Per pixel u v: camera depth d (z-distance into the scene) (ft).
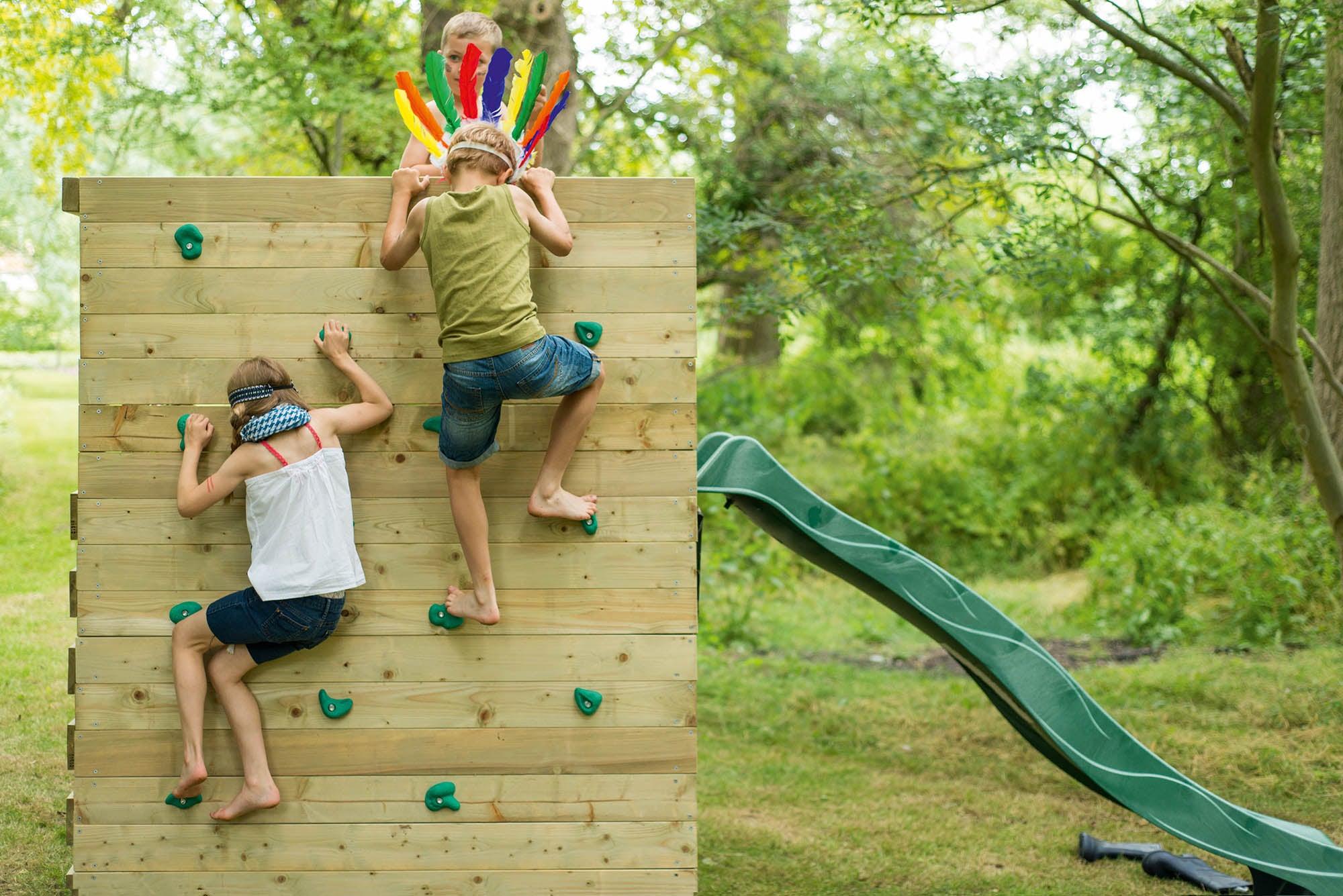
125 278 11.90
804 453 47.47
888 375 53.26
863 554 14.82
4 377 47.44
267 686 11.98
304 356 11.97
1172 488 44.45
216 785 11.95
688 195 12.15
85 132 33.32
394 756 12.05
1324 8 18.92
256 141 36.45
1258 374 43.83
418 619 12.08
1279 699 24.30
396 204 11.57
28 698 21.36
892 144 30.99
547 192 11.64
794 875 16.99
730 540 36.70
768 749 23.48
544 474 11.76
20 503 36.60
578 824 12.12
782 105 35.14
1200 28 23.00
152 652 11.92
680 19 33.60
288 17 31.30
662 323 12.14
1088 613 34.86
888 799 20.54
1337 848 14.70
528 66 12.10
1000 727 24.57
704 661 30.50
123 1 29.45
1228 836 14.65
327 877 12.01
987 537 44.04
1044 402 47.42
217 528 11.96
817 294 26.71
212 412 11.93
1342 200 25.80
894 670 30.01
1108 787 14.53
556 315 12.05
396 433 12.03
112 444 11.90
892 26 23.57
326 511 11.28
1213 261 23.45
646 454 12.17
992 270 24.79
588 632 12.14
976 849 18.16
